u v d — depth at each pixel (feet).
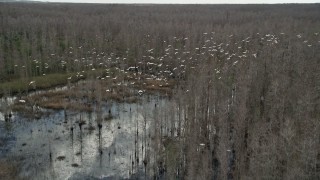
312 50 351.46
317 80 258.78
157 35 472.03
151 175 199.21
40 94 315.17
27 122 261.24
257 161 165.89
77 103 295.48
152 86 338.13
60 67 392.47
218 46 383.86
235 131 208.13
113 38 510.99
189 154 190.80
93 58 409.08
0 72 352.90
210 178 186.50
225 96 241.55
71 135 243.19
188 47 396.16
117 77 349.61
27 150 222.48
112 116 273.54
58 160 212.23
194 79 270.46
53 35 468.34
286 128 186.91
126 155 218.59
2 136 239.50
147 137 236.43
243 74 256.73
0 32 490.90
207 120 233.76
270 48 332.39
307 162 161.07
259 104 245.45
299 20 625.41
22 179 191.01
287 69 273.54
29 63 368.89
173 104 242.17
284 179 157.58
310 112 209.97
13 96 311.06
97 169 204.03
